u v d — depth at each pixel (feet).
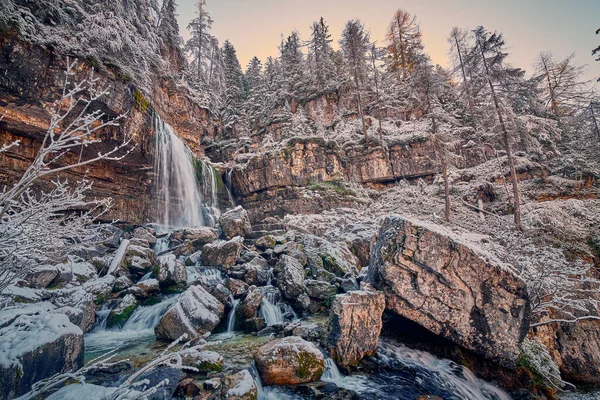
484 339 21.39
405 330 25.98
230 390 14.79
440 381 20.01
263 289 32.50
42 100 33.24
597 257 43.62
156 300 29.63
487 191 67.36
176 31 93.66
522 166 70.54
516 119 60.29
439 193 72.95
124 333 24.75
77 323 22.49
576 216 53.06
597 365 26.76
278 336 23.98
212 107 95.86
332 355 20.21
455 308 21.97
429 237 23.24
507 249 35.99
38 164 8.79
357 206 71.77
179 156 62.59
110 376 15.79
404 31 121.70
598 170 66.23
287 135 86.94
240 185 79.41
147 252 37.11
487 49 63.41
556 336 28.58
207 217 69.21
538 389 20.83
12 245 11.51
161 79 72.59
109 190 48.01
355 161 82.23
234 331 26.11
